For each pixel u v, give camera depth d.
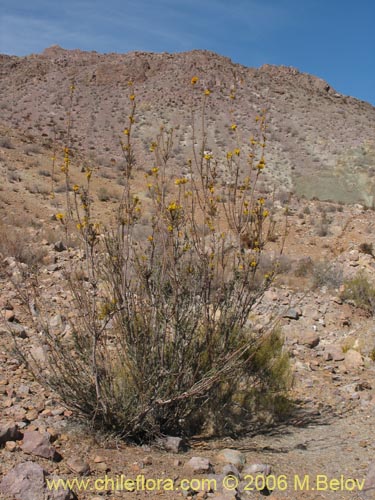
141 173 34.34
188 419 5.08
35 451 3.92
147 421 4.66
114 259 4.73
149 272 4.75
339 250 18.34
